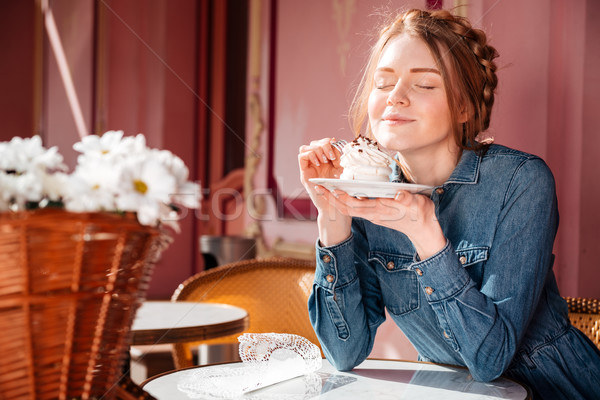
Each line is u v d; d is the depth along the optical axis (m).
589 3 1.90
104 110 4.93
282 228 3.40
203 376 0.89
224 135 4.22
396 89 0.94
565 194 1.96
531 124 1.99
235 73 4.06
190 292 1.82
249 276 1.83
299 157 1.01
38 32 5.87
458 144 0.97
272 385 0.87
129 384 0.70
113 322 0.60
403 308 1.03
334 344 0.98
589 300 1.22
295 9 3.31
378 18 2.59
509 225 0.93
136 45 4.75
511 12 2.00
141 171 0.59
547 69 1.96
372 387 0.86
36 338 0.55
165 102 4.52
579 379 0.98
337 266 0.98
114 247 0.58
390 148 0.96
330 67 3.02
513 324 0.87
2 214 0.53
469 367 0.88
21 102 6.04
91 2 5.05
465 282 0.86
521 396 0.80
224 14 4.20
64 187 0.58
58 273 0.56
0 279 0.54
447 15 1.00
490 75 1.01
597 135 1.93
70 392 0.58
